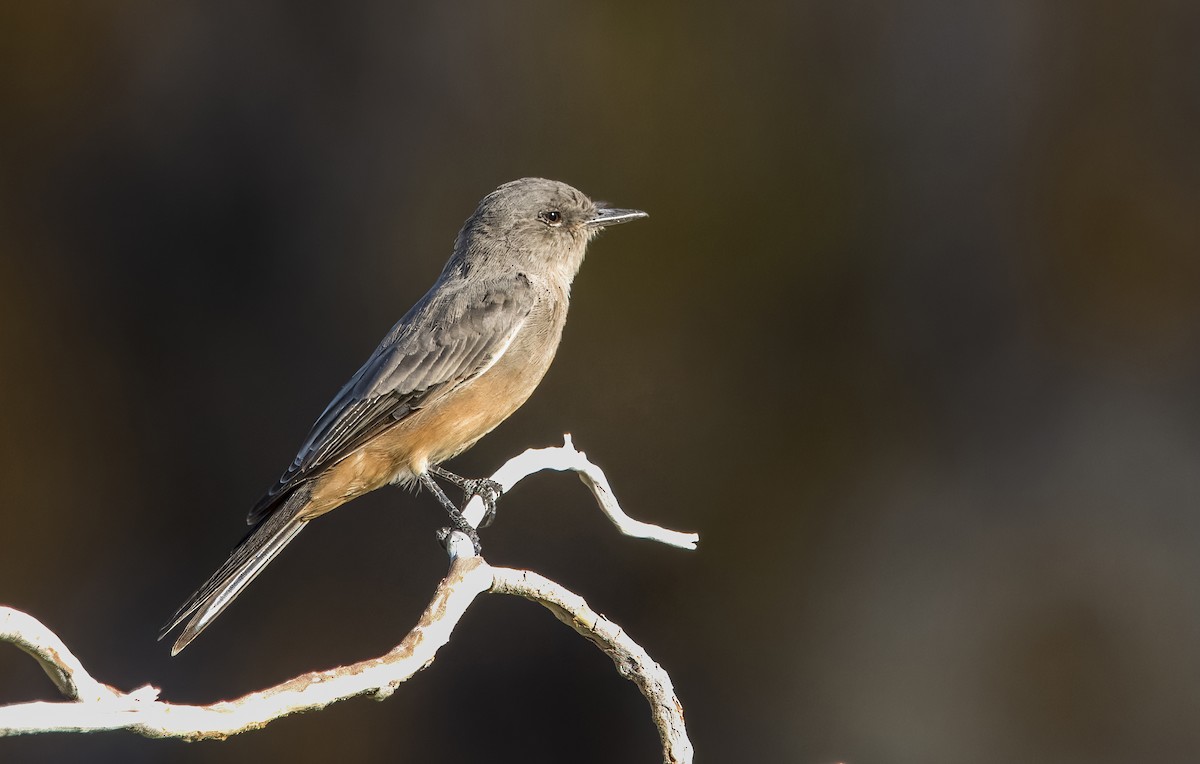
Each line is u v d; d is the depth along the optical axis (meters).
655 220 15.12
